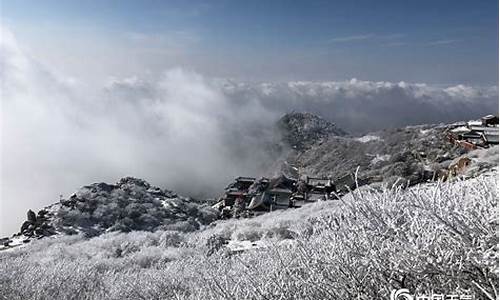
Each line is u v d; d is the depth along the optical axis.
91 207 40.78
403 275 2.22
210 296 4.35
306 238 3.22
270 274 3.38
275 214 28.83
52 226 36.81
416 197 2.50
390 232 2.53
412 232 2.22
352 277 2.51
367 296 2.43
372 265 2.41
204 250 14.13
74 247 20.88
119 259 14.47
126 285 8.20
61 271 8.99
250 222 23.41
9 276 8.45
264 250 4.34
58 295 8.12
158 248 16.16
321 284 2.67
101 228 37.78
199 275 6.06
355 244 2.55
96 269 11.23
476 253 1.91
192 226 38.91
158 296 7.34
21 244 32.38
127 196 45.16
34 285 8.08
